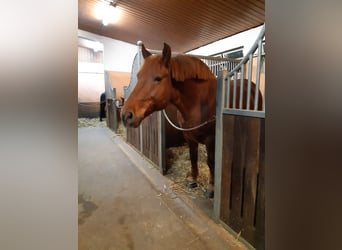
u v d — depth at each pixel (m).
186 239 1.26
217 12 4.12
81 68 7.88
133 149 3.49
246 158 1.13
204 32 5.19
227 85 1.26
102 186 2.04
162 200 1.75
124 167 2.60
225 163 1.30
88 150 3.46
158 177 2.24
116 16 5.55
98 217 1.51
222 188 1.35
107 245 1.22
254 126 1.07
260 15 3.92
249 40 4.54
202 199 1.75
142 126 3.01
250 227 1.14
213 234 1.30
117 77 6.21
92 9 5.38
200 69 1.53
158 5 4.39
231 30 4.79
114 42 7.95
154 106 1.39
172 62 1.42
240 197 1.20
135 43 8.15
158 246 1.21
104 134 4.96
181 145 3.08
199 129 1.54
